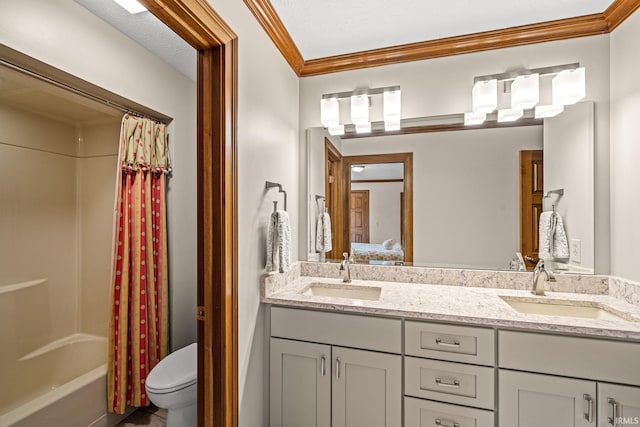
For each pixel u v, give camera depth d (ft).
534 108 5.74
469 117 5.93
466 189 6.18
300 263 6.88
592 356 3.79
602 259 5.29
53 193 7.40
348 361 4.72
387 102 6.18
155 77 6.58
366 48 6.28
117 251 6.14
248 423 4.56
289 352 5.01
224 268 3.95
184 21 3.39
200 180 4.03
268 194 5.32
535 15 5.24
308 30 5.64
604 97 5.31
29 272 6.90
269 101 5.36
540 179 5.76
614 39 5.15
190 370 5.36
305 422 4.92
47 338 7.14
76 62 4.95
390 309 4.53
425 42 6.05
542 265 5.32
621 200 4.98
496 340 4.14
